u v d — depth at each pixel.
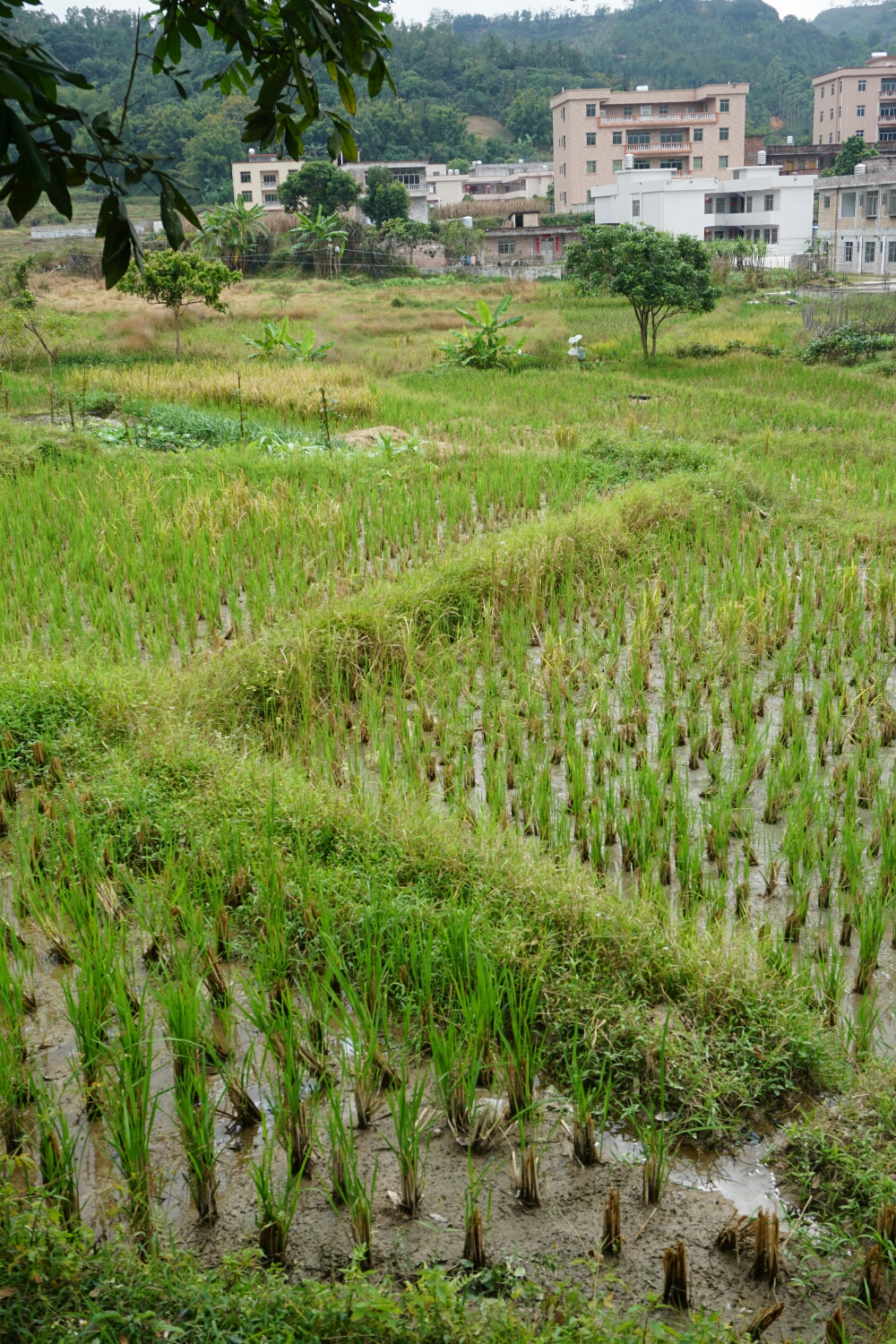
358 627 8.11
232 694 7.24
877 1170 3.51
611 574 10.09
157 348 31.52
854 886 5.18
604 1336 2.86
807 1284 3.26
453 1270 3.30
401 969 4.43
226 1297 2.97
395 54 139.88
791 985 4.37
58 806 5.73
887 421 19.66
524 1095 3.85
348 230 64.94
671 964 4.42
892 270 52.81
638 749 7.05
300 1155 3.67
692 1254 3.38
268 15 3.26
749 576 9.97
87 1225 3.39
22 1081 3.87
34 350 27.64
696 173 76.56
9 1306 2.91
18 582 9.59
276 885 4.88
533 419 20.11
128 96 2.54
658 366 28.98
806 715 7.61
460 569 9.41
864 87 91.81
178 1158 3.74
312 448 16.17
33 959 4.72
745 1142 3.85
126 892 5.19
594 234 29.78
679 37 188.62
